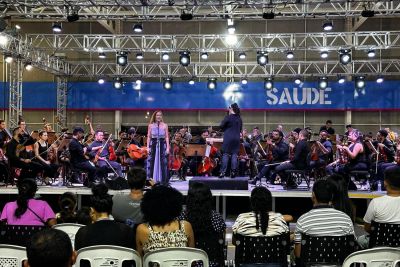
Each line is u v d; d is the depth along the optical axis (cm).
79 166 836
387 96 1762
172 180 1084
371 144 874
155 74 1802
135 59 1911
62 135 976
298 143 827
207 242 353
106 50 1516
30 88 1859
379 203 374
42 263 159
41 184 903
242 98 1803
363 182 957
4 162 885
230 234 686
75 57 1927
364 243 416
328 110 1789
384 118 1819
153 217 310
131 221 400
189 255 292
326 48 1493
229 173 876
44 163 861
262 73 1856
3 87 1836
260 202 341
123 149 1044
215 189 810
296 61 1788
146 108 1825
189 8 1218
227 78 1866
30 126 1898
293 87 1789
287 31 1892
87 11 1562
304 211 885
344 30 1861
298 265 345
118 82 1762
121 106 1834
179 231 313
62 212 430
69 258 165
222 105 1809
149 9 1430
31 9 1502
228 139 852
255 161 1069
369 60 1697
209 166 985
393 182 373
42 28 1956
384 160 873
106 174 900
